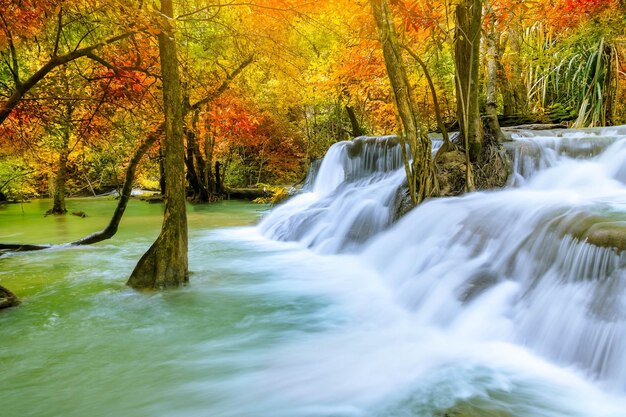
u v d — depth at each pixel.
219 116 11.57
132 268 7.38
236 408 3.16
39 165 14.97
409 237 6.85
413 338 4.36
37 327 4.73
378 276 6.63
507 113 13.91
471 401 3.07
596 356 3.24
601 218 4.31
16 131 7.95
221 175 25.55
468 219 6.00
